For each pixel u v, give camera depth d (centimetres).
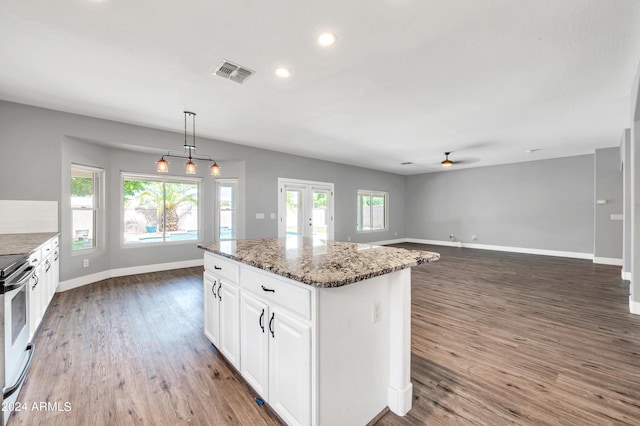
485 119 393
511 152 625
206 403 175
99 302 354
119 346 246
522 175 752
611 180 580
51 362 220
